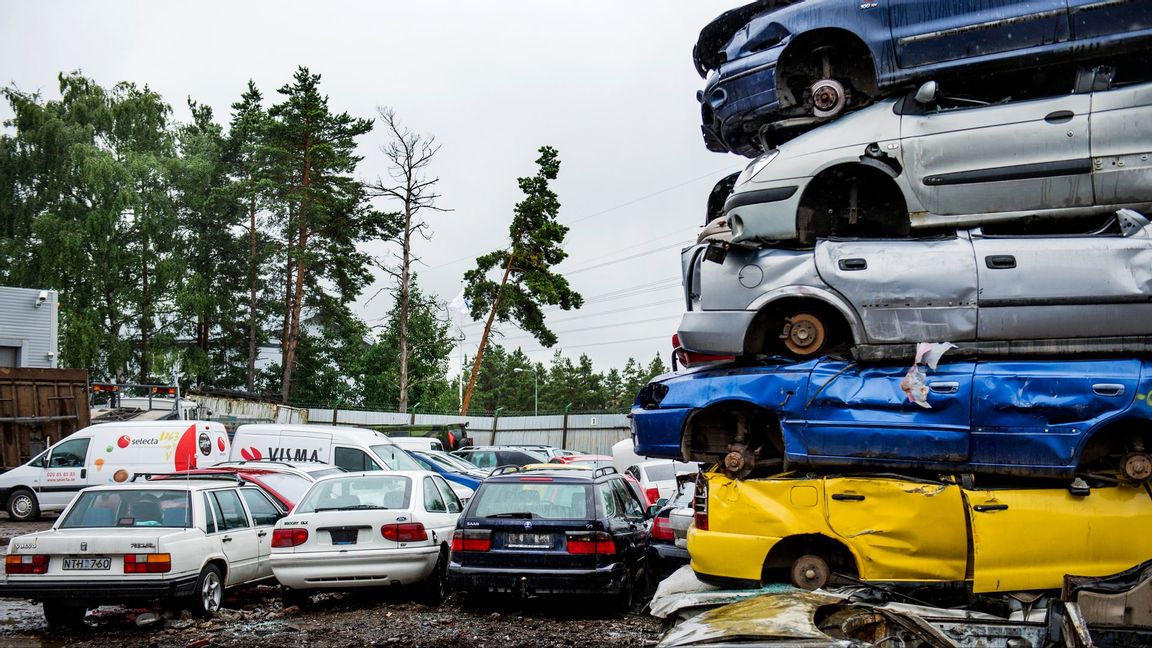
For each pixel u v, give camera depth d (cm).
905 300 741
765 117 842
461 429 3334
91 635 931
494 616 990
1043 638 505
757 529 763
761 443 804
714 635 444
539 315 4312
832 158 784
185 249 5069
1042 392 704
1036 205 744
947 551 720
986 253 734
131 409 3228
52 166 4862
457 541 1006
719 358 841
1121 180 725
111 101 5188
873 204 819
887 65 783
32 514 1991
